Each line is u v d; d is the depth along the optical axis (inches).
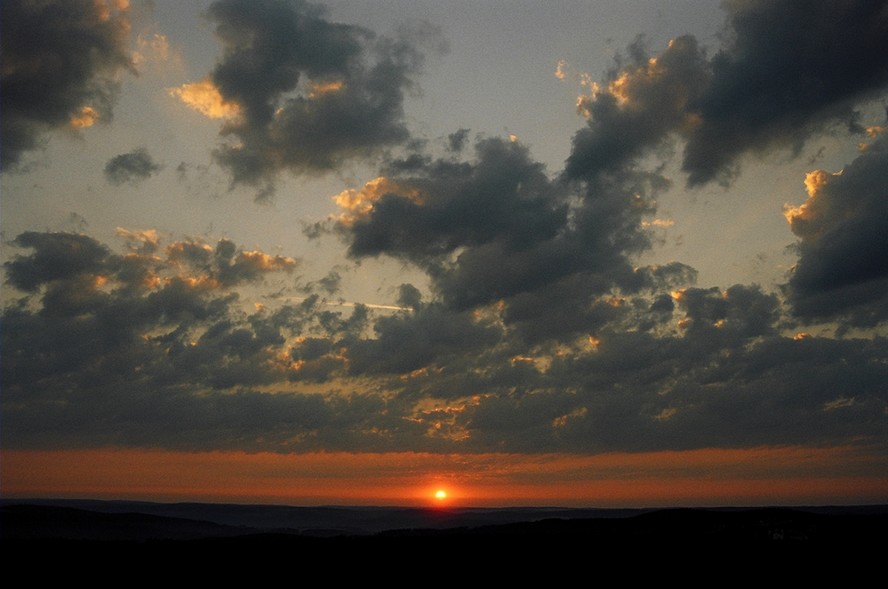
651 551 3732.8
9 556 4109.3
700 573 3275.1
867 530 4010.8
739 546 3730.3
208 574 3644.2
